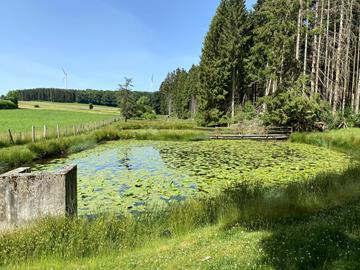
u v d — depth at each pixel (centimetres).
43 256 455
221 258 401
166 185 1040
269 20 3566
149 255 454
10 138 1717
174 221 599
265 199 680
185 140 2731
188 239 524
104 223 544
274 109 3180
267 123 3225
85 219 561
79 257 461
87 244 485
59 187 536
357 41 3697
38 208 536
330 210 595
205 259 404
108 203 841
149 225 581
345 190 707
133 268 398
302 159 1625
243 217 596
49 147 1675
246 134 2967
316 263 363
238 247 440
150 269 386
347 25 3419
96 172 1259
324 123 3047
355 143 1927
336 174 910
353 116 3044
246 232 522
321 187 771
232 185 1018
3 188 531
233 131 3128
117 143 2462
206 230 567
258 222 566
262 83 4162
